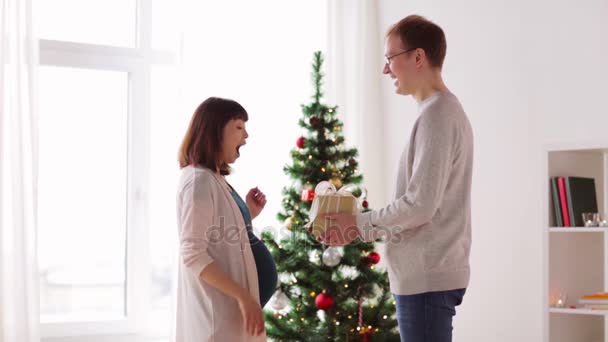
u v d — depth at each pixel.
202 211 2.01
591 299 2.73
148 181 3.87
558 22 3.28
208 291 2.03
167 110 3.93
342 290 3.21
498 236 3.53
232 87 3.84
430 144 1.80
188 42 3.73
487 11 3.63
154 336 3.85
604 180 3.09
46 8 3.68
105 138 3.83
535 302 3.33
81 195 3.77
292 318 3.27
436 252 1.84
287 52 4.01
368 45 4.26
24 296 3.14
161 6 3.92
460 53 3.78
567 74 3.23
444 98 1.87
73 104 3.76
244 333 2.06
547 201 2.82
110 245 3.83
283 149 3.96
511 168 3.47
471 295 3.68
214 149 2.12
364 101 4.23
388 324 3.30
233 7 3.87
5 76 3.21
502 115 3.53
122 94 3.87
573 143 2.76
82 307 3.76
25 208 3.19
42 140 3.69
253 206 2.47
